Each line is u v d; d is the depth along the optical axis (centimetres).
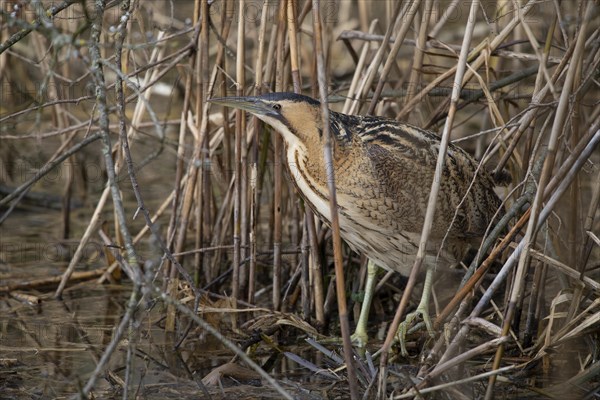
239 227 844
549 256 730
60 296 914
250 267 832
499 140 797
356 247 792
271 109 747
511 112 1003
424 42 851
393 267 786
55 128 1073
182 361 764
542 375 720
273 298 842
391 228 758
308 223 807
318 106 749
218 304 825
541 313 759
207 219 890
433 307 877
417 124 962
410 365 740
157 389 704
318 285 823
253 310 786
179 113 1305
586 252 705
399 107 934
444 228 774
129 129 953
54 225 1115
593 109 919
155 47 916
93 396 684
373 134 755
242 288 867
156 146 1185
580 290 705
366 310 798
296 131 747
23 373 727
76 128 945
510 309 614
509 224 827
